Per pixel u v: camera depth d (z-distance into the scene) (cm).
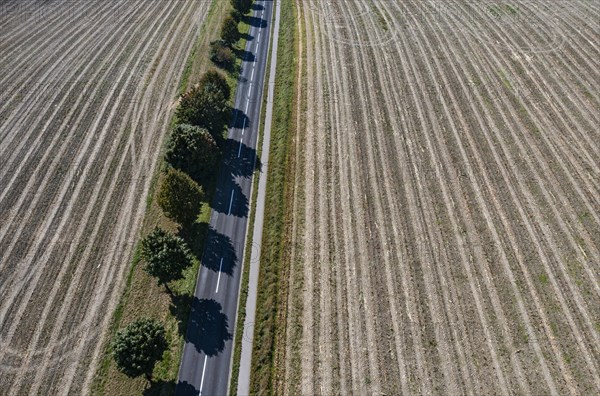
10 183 5188
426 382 3569
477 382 3559
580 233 4581
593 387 3519
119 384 3612
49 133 5853
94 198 5022
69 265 4381
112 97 6475
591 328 3862
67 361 3728
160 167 5384
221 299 4156
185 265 4016
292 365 3709
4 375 3644
